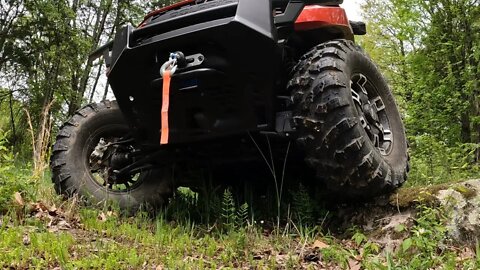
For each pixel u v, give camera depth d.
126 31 3.56
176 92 3.40
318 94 3.23
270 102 3.38
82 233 3.21
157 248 2.96
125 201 4.03
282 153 3.82
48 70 13.65
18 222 3.29
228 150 3.79
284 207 3.88
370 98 4.00
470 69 9.41
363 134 3.26
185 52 3.36
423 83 10.23
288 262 2.76
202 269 2.59
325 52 3.41
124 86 3.65
